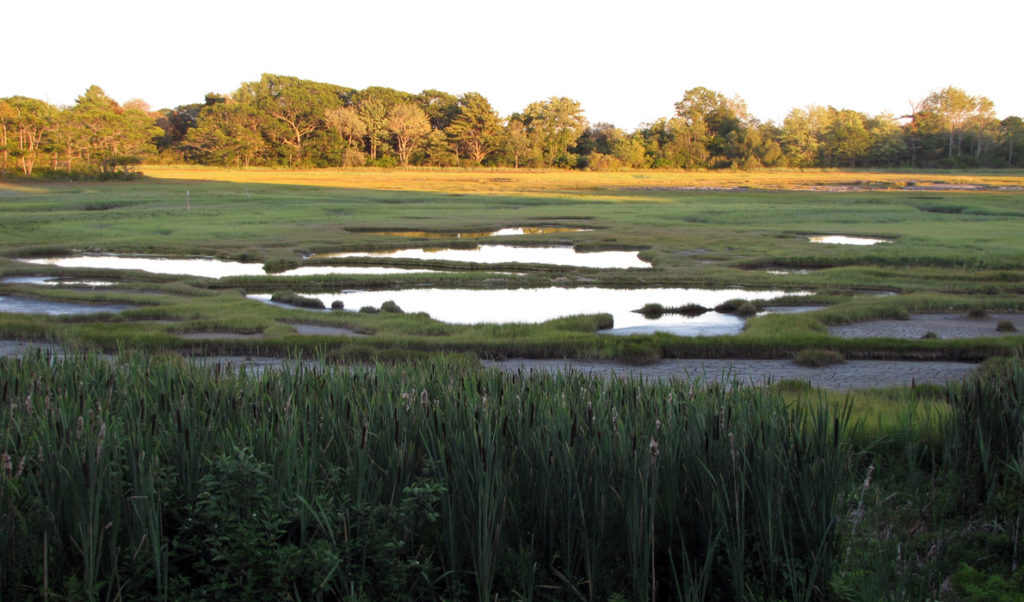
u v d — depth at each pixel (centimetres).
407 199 5872
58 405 525
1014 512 530
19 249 2919
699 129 13562
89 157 7594
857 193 7056
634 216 4528
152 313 1689
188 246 3094
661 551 475
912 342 1384
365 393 574
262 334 1491
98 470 417
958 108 12731
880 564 448
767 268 2692
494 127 12694
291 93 11438
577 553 463
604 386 669
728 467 470
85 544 389
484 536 417
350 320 1634
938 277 2334
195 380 639
